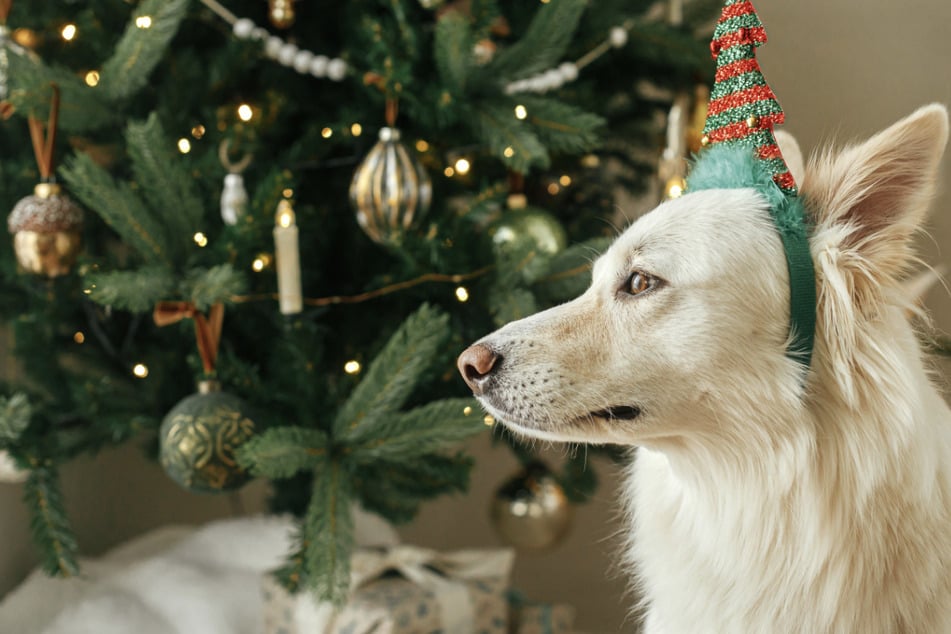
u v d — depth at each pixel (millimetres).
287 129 2012
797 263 1120
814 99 2686
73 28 1755
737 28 1207
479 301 1790
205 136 1877
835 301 1106
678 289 1152
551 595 2904
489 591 1956
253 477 1636
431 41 1915
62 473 2496
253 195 1864
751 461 1174
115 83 1668
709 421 1174
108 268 1658
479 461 2893
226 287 1543
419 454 1654
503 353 1207
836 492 1146
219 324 1691
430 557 1958
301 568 1628
